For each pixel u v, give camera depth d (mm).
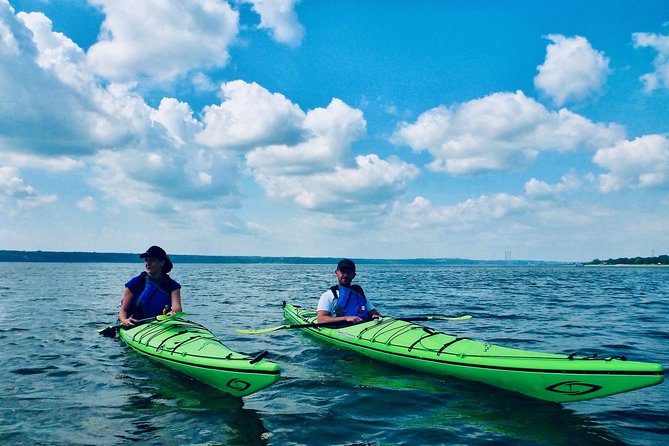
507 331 8750
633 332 8711
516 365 4688
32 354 6367
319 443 3457
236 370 4488
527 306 13781
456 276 46688
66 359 6066
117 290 19750
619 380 4129
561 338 7977
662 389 4973
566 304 14578
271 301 14922
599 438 3602
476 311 12273
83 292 18344
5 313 10930
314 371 5656
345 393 4750
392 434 3650
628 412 4223
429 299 16484
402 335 6160
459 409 4262
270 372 4285
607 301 15953
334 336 7141
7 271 50344
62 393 4629
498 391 4828
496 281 34250
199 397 4551
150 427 3736
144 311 6617
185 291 20219
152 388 4816
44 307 12305
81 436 3533
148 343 5922
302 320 8305
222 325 9266
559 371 4387
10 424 3773
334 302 7035
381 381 5207
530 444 3473
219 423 3846
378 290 22172
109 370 5508
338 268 7180
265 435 3600
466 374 5109
